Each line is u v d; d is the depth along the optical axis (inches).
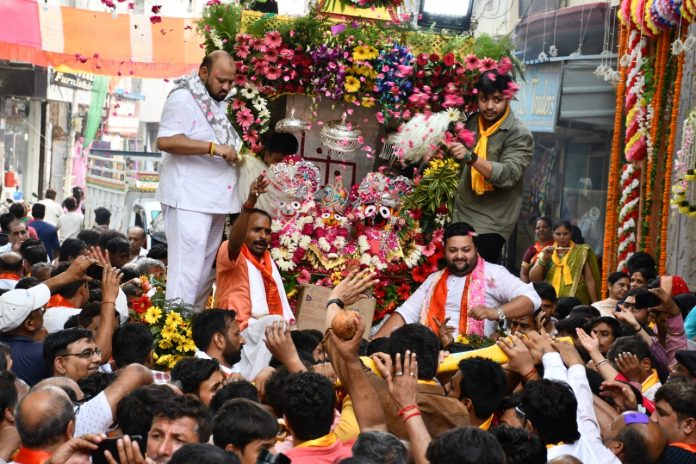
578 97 552.1
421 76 348.2
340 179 349.1
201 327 256.8
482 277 311.0
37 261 436.1
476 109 352.5
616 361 258.4
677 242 430.0
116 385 197.0
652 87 458.3
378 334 317.4
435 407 197.5
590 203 550.6
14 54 661.3
